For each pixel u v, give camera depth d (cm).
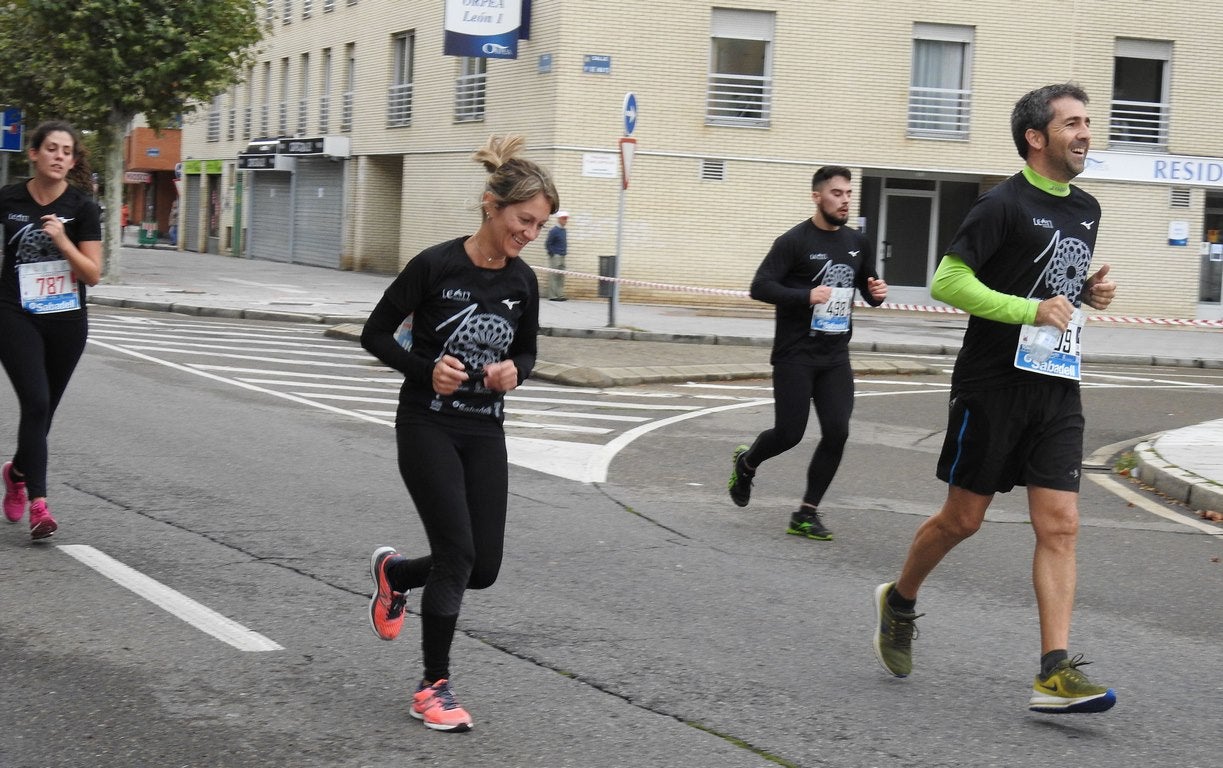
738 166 2919
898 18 2947
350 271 3812
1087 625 636
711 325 2330
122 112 2838
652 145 2883
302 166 4162
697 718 478
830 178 789
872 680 533
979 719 491
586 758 436
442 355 461
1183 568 762
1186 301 3098
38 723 450
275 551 704
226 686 495
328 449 1025
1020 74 3003
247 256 4616
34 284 691
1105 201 3052
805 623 615
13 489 738
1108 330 2745
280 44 4447
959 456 508
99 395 1249
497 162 459
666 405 1396
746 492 845
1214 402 1614
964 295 488
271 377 1475
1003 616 641
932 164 2991
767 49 2920
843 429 797
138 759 421
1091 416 1456
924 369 1828
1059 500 493
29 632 550
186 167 5294
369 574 666
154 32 2708
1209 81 3073
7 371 695
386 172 3788
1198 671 563
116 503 802
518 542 756
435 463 459
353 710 474
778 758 441
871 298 816
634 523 823
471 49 2800
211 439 1043
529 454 1058
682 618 613
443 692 462
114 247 2881
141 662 518
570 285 2872
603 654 551
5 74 3266
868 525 855
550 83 2853
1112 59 3038
